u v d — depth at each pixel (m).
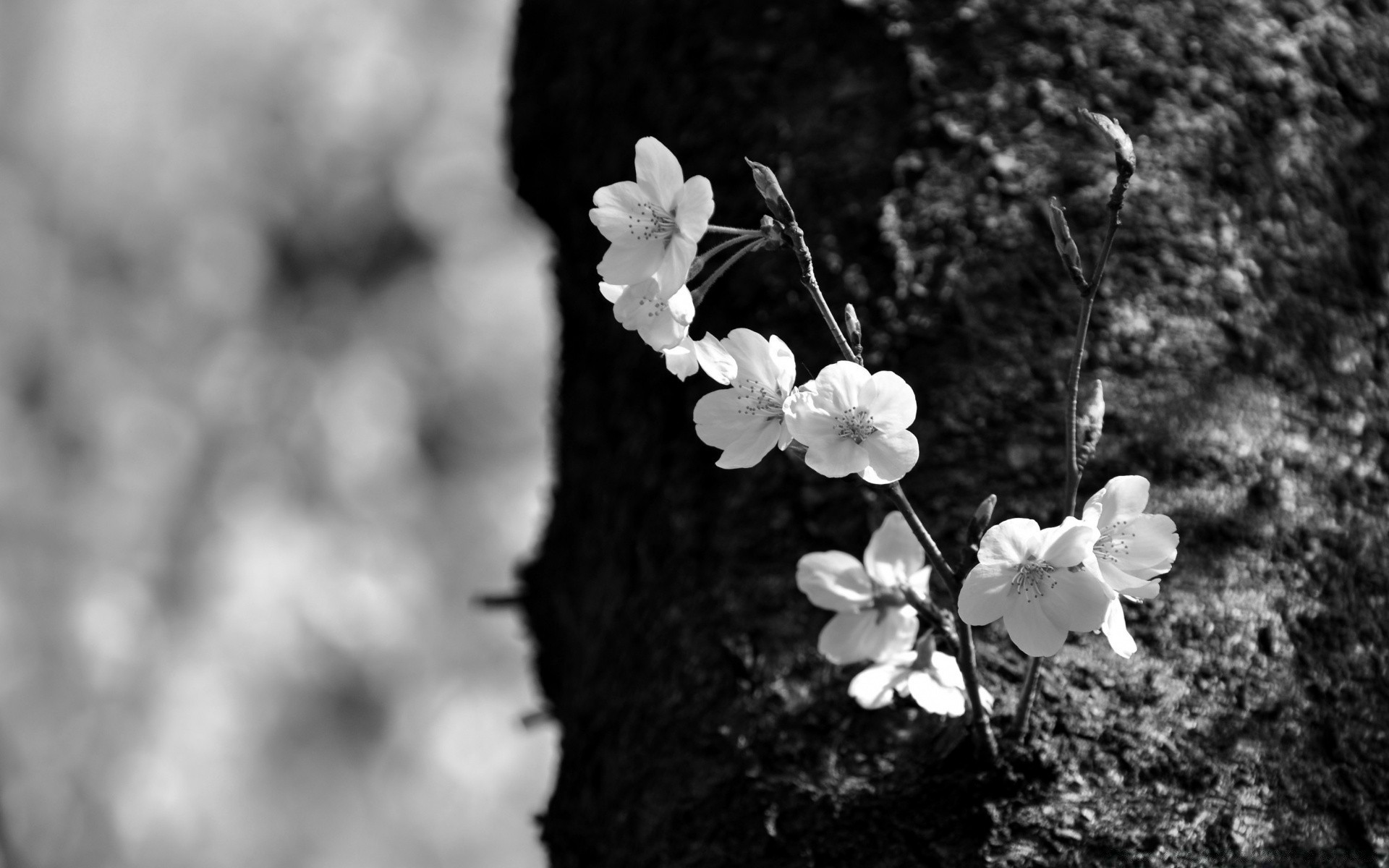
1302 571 1.15
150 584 3.76
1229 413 1.17
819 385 1.05
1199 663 1.13
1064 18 1.23
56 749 3.59
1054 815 1.11
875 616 1.11
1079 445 1.07
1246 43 1.23
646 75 1.30
